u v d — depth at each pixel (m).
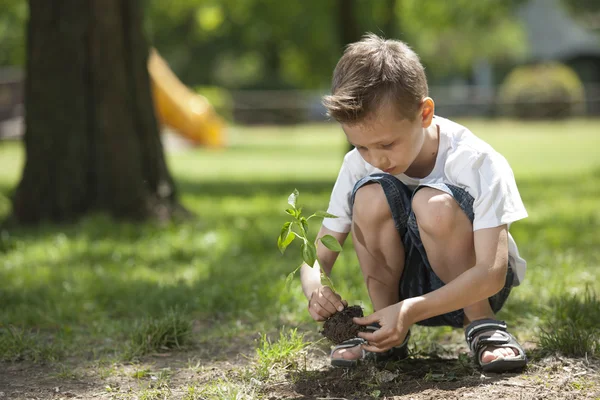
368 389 2.50
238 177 12.61
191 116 20.59
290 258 5.06
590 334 2.97
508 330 3.26
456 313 2.72
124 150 6.58
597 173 11.84
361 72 2.29
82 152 6.54
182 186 10.76
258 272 4.44
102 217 6.29
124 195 6.56
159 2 18.94
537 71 33.44
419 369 2.71
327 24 19.09
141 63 6.73
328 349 3.03
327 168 14.67
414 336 3.11
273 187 10.67
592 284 3.92
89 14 6.50
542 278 4.10
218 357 3.00
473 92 38.84
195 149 20.45
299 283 4.07
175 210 6.84
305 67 24.83
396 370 2.67
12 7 18.67
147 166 6.77
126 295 4.07
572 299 3.36
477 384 2.49
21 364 2.97
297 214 2.51
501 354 2.58
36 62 6.56
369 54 2.32
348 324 2.46
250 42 27.98
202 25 17.52
